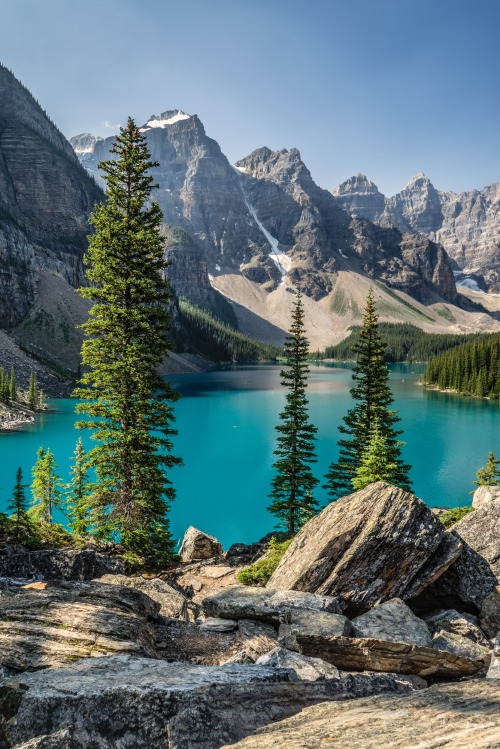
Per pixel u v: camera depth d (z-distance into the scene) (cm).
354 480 3341
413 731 510
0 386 13238
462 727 509
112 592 1218
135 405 2602
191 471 7900
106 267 2659
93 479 6594
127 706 633
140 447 2639
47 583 1289
